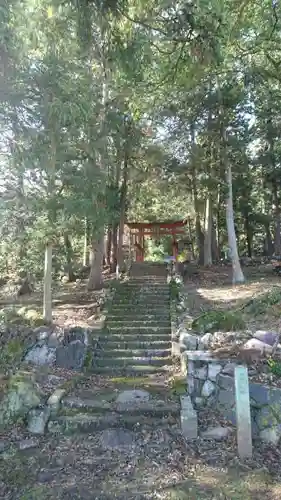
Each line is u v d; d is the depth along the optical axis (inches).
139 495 137.8
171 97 516.7
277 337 212.5
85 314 396.8
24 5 190.4
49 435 184.2
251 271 639.8
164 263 650.8
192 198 810.8
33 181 287.4
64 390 218.8
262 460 157.1
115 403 205.3
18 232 296.5
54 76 198.8
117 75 265.1
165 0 181.8
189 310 390.3
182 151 663.1
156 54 251.1
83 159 328.2
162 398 212.8
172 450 166.6
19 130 201.9
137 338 324.2
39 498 136.9
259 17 281.1
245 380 165.5
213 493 137.6
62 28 215.9
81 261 810.8
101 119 426.9
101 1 183.8
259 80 443.5
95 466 157.2
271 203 856.9
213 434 175.6
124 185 612.7
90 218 352.5
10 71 177.2
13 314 344.8
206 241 735.7
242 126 587.2
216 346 224.2
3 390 200.4
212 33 190.2
